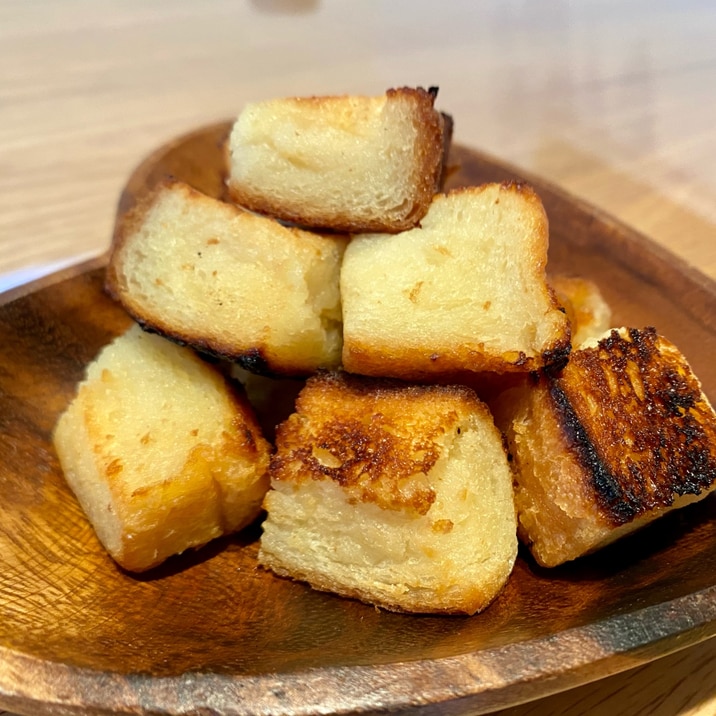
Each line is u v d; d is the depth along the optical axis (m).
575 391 0.12
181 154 0.18
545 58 0.33
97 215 0.21
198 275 0.13
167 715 0.09
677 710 0.11
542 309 0.12
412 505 0.11
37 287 0.15
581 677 0.09
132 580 0.12
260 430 0.13
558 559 0.12
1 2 0.33
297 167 0.13
